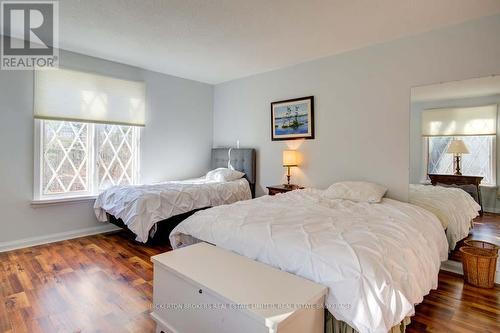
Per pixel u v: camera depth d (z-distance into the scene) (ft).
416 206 8.67
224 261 5.58
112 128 12.78
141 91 13.38
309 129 12.23
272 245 5.49
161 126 14.28
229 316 4.35
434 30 9.07
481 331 5.72
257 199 9.32
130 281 7.83
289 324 3.95
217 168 15.51
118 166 12.98
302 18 8.34
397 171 9.95
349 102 11.05
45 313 6.29
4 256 9.51
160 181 14.30
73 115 11.34
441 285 7.73
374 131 10.44
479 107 8.42
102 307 6.56
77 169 11.83
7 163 10.08
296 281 4.76
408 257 5.14
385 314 4.16
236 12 8.02
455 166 8.86
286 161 12.32
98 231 12.24
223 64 12.76
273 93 13.64
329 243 5.11
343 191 9.50
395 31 9.22
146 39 10.02
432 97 9.18
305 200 9.06
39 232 10.82
